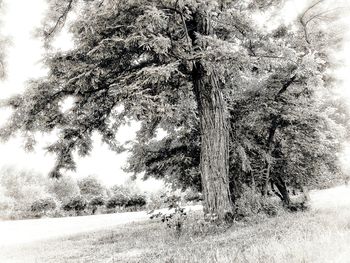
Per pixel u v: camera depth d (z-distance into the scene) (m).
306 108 13.34
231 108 13.23
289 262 3.86
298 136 14.22
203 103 11.93
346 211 8.78
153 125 15.05
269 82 13.37
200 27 12.02
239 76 12.30
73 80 10.68
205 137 11.69
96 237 13.29
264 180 13.73
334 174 16.97
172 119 13.26
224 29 13.32
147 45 9.54
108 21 10.32
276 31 15.59
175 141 15.39
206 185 11.27
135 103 9.36
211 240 7.28
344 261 3.54
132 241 9.66
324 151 14.50
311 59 10.54
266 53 11.09
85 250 9.22
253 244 5.42
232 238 7.13
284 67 12.48
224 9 12.03
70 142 13.65
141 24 9.75
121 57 11.55
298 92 13.62
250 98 13.74
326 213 9.48
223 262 4.45
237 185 13.11
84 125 13.42
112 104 12.94
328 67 16.36
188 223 9.65
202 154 11.69
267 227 8.30
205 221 10.02
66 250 9.61
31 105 10.77
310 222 7.66
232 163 13.13
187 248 6.48
